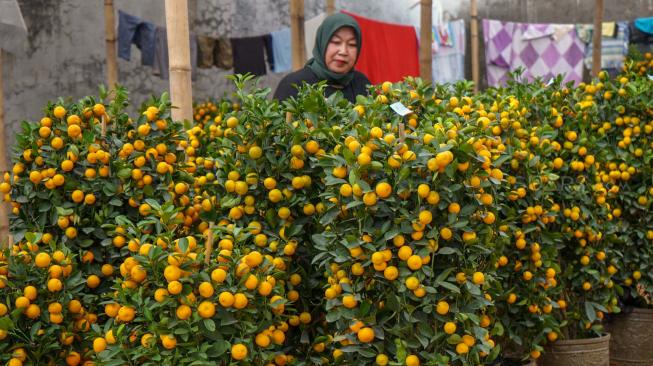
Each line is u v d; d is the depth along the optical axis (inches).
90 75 316.5
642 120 158.9
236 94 107.9
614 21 367.9
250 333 87.1
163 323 83.6
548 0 378.0
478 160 89.6
